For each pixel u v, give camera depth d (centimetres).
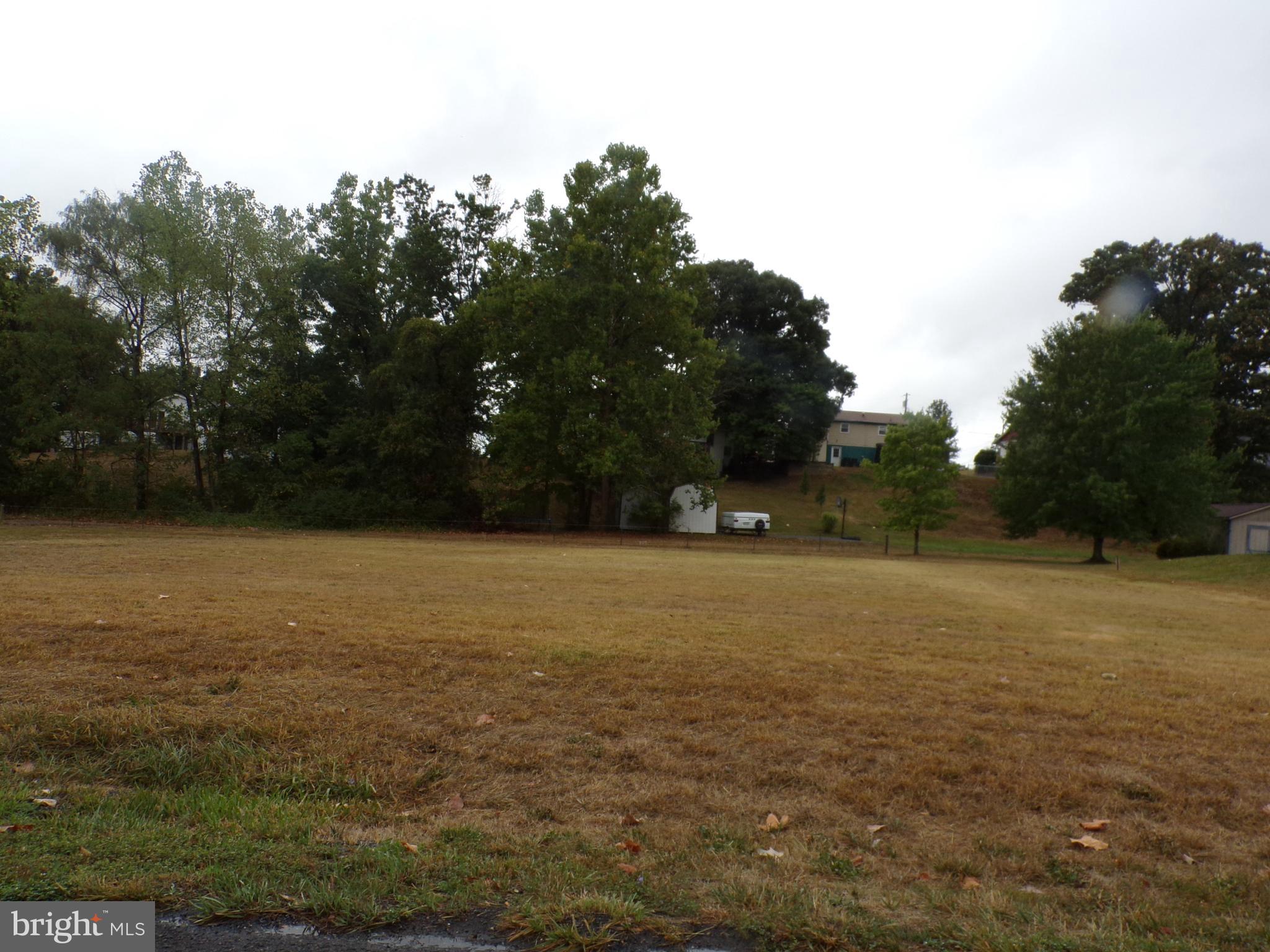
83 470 3553
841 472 6675
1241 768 551
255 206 3541
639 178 3728
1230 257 5325
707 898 361
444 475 3909
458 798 478
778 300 6219
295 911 346
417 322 3784
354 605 1126
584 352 3591
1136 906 368
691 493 4494
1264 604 1908
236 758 525
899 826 453
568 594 1432
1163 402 3494
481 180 4488
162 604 1027
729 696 680
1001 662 905
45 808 454
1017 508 3844
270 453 3684
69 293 3431
